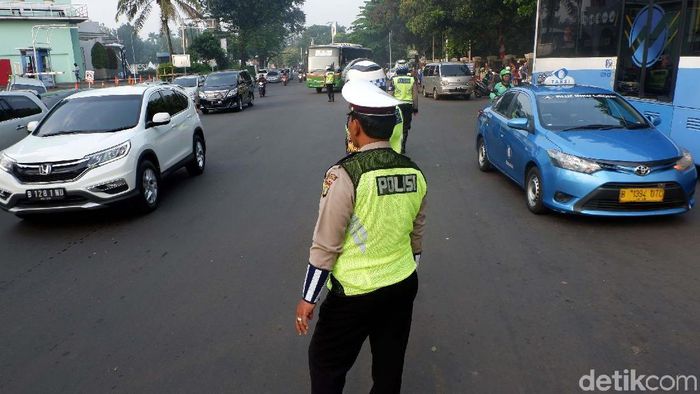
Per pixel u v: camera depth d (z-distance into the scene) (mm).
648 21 8547
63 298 4711
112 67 48469
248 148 12555
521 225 6207
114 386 3371
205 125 18031
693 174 6008
